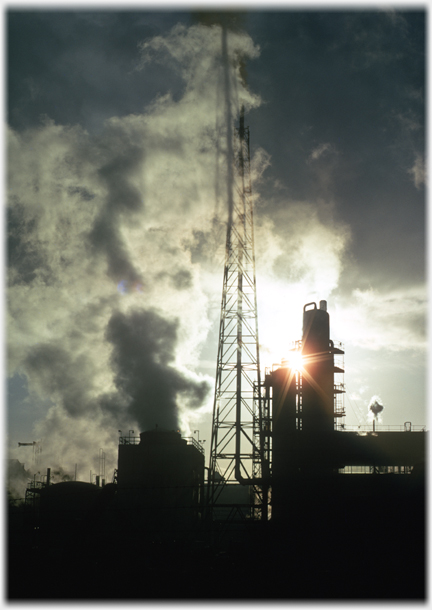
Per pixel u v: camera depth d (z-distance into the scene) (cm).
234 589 3716
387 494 4512
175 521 6919
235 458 5956
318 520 4572
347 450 5003
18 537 6319
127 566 4781
